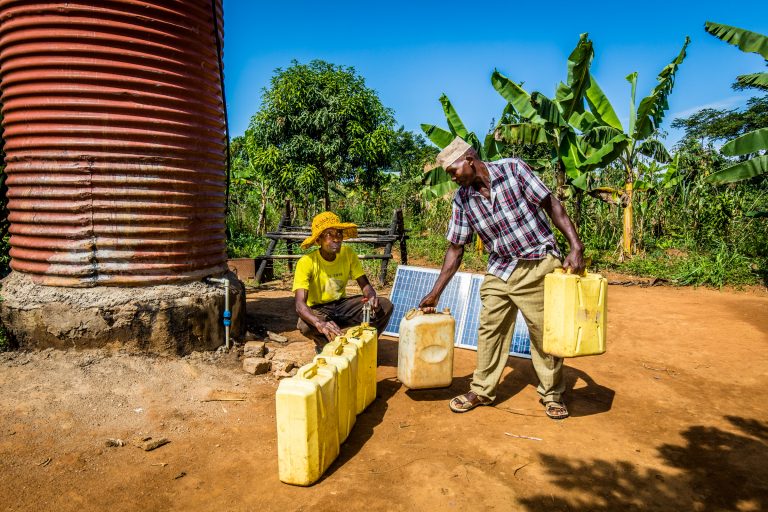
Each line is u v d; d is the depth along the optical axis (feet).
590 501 9.03
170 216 14.69
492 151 38.06
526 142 36.37
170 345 14.52
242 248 39.91
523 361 16.97
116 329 13.89
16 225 14.61
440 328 12.78
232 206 53.88
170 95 14.42
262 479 9.54
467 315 18.03
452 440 11.19
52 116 13.56
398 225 31.24
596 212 46.65
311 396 9.02
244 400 12.97
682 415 12.75
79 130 13.60
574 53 32.68
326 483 9.43
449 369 13.00
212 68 15.70
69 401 11.96
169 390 13.05
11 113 14.12
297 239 31.09
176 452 10.45
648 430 11.85
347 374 10.79
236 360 15.34
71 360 13.55
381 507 8.72
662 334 20.27
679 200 49.93
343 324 15.67
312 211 55.06
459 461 10.25
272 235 30.89
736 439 11.44
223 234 16.97
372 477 9.64
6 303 13.89
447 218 52.19
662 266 36.04
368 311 14.69
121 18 13.56
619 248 40.63
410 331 12.70
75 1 13.26
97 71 13.55
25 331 13.84
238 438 11.10
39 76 13.48
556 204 11.43
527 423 12.14
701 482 9.68
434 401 13.43
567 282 11.09
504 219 11.66
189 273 15.37
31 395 11.98
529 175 11.47
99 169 13.78
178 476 9.58
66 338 13.75
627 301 26.55
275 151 45.21
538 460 10.37
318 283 15.10
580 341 11.21
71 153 13.66
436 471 9.82
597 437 11.45
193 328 14.90
